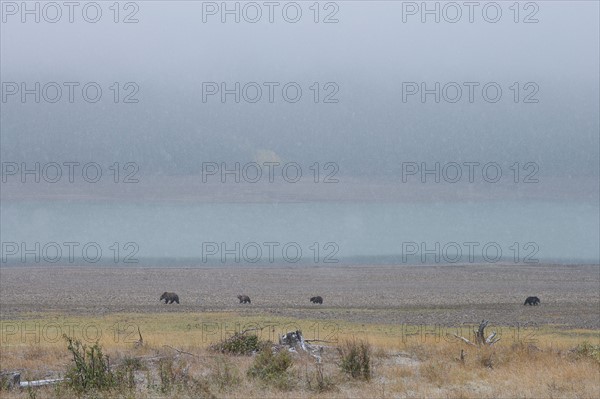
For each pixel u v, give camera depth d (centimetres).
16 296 15575
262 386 3550
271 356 4003
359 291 17800
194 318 10062
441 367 4072
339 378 3797
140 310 12325
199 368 4034
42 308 12744
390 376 3909
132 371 3800
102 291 17250
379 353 4634
